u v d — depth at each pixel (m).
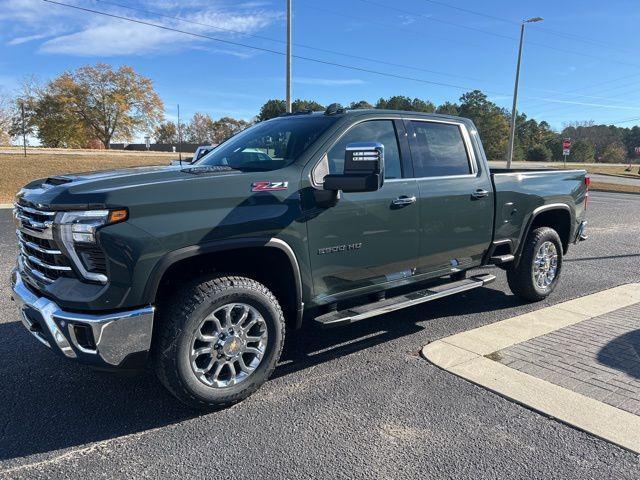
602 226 12.52
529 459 2.84
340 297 3.99
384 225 4.08
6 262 7.63
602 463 2.80
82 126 75.75
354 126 4.05
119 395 3.62
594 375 3.85
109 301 2.96
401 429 3.15
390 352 4.39
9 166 35.78
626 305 5.68
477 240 4.91
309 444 2.99
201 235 3.15
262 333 3.50
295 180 3.60
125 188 2.99
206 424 3.22
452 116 4.91
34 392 3.65
